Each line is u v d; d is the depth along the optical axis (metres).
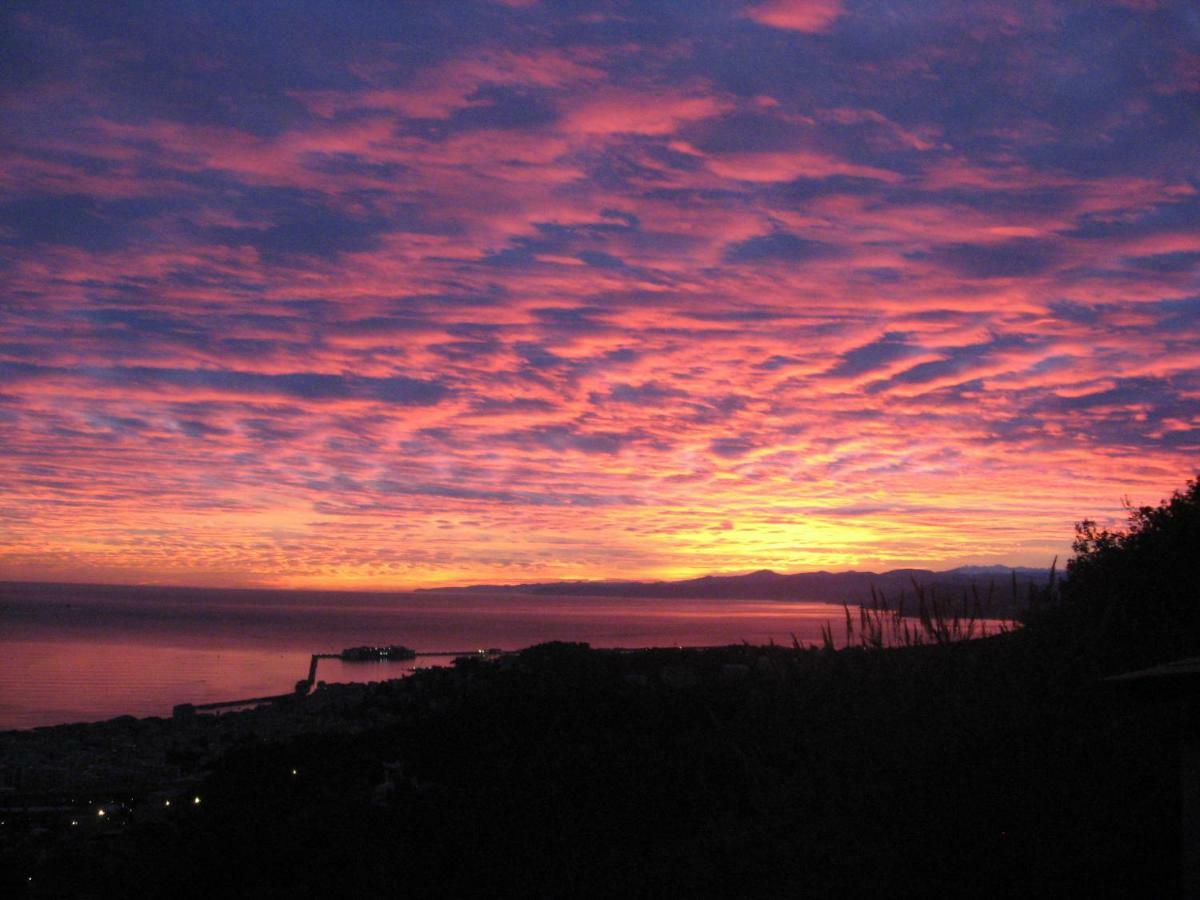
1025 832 5.52
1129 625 7.02
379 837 9.58
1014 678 5.97
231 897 9.39
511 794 9.35
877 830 6.10
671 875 7.18
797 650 7.10
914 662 6.28
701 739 9.85
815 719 6.55
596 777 9.41
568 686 15.70
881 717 6.12
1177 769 5.48
